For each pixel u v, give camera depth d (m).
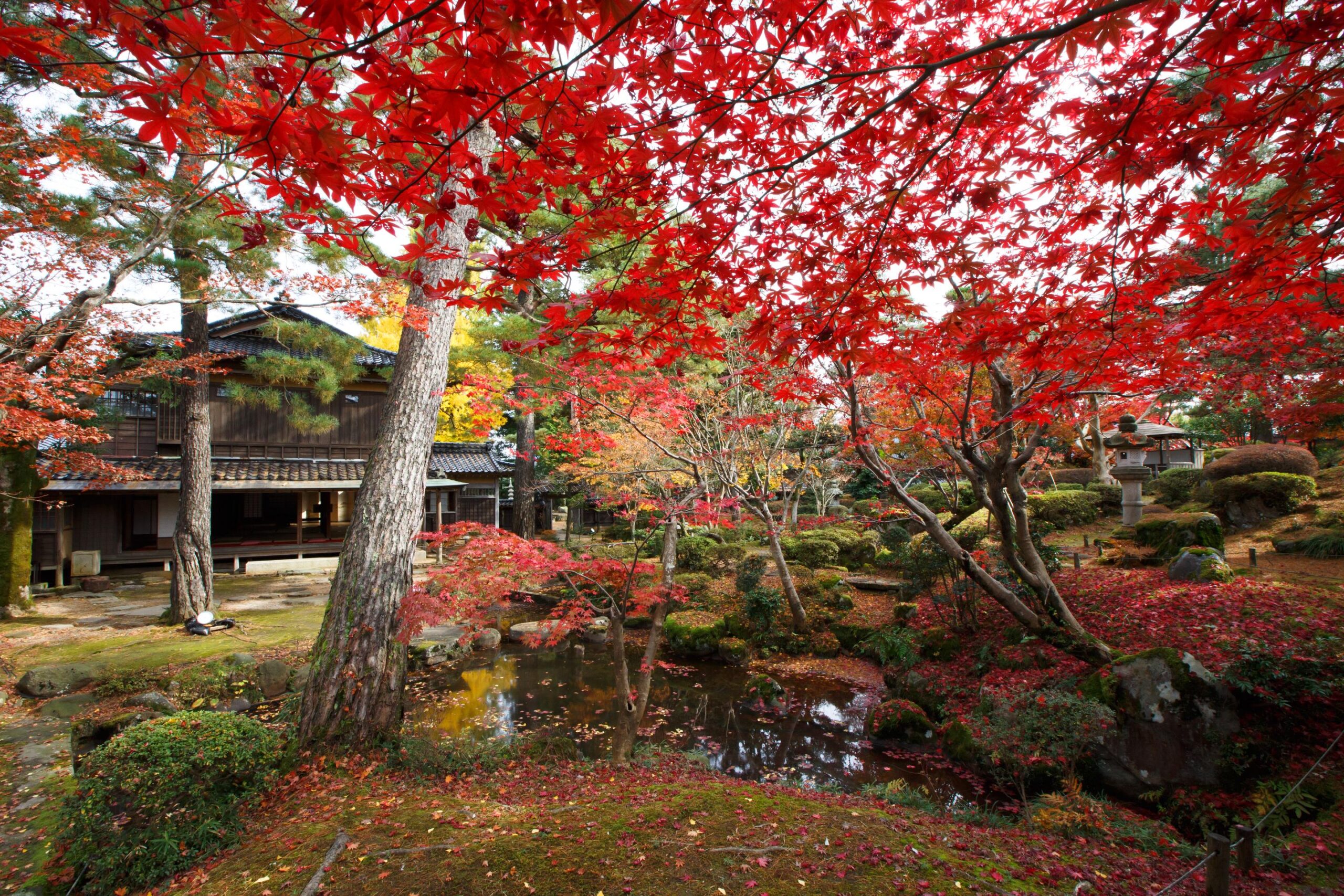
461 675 8.28
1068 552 9.64
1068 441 12.93
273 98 1.30
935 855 3.02
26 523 9.21
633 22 1.27
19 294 5.49
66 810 3.20
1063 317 2.52
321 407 15.58
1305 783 3.86
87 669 6.37
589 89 1.39
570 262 1.93
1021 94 1.86
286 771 4.37
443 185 1.60
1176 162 1.80
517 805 3.85
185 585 8.62
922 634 7.70
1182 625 5.83
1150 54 1.66
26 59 1.26
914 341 3.96
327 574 13.98
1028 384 4.82
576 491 18.55
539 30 1.16
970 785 5.04
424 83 1.21
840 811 3.56
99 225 6.35
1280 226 1.86
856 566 11.91
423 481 5.79
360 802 3.85
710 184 1.84
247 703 6.46
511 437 24.44
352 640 5.02
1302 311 2.30
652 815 3.41
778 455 9.63
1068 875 2.93
